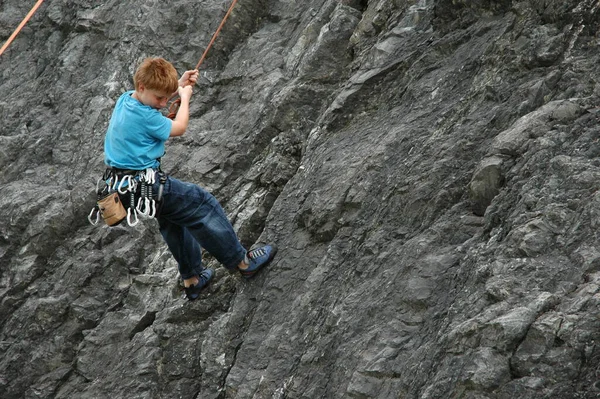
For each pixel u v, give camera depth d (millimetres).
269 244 21938
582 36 19406
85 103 30672
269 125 25625
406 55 23875
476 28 22656
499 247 16172
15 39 35750
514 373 13820
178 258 21406
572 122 17688
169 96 19125
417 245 17906
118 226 26188
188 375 21359
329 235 20859
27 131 31312
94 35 33125
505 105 19438
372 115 23391
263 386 18750
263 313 20703
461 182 18688
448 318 15805
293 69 27562
